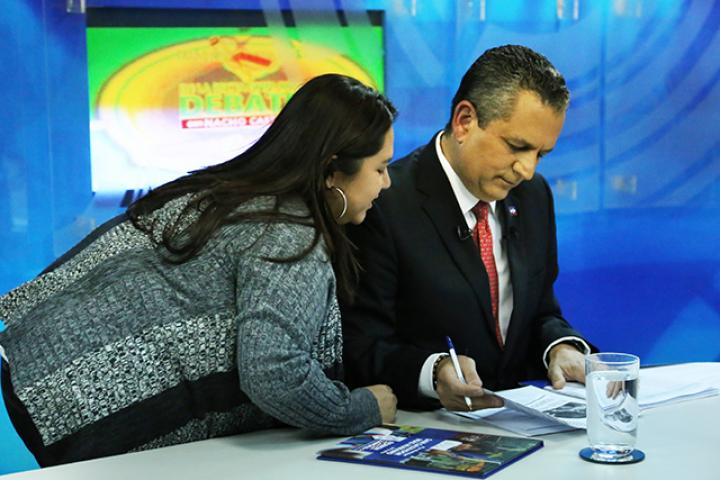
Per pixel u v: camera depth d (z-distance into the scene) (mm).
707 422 1666
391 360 1866
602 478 1376
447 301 1977
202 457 1522
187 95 3404
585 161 4098
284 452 1542
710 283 4367
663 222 4262
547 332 2098
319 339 1667
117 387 1578
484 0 3824
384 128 1654
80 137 3293
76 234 3316
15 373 1601
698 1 4168
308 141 1612
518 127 1812
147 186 3387
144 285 1609
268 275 1513
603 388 1457
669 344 4348
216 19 3408
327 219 1643
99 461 1509
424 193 2012
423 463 1433
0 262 3238
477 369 2025
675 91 4199
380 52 3672
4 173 3219
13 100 3203
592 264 4172
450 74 3812
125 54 3312
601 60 4055
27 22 3195
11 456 3352
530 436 1621
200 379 1603
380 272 1971
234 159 1694
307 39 3551
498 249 2072
